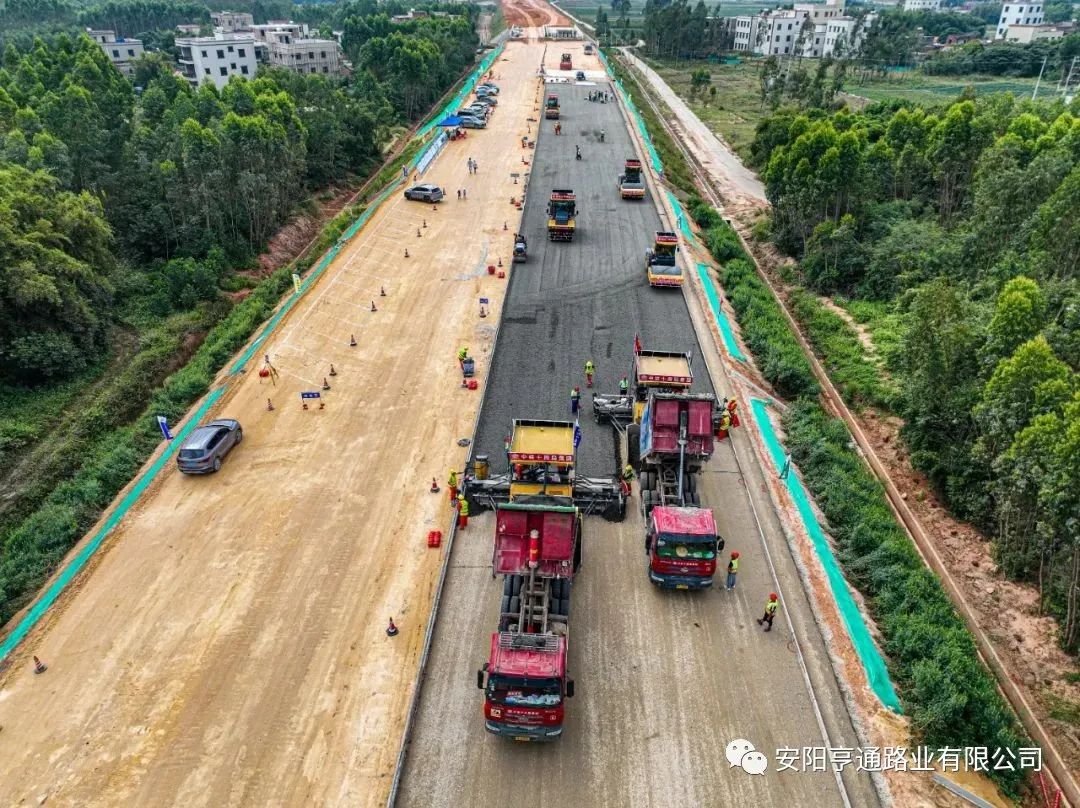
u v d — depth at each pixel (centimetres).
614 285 4625
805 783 1838
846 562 2636
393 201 6034
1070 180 3859
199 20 17988
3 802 1803
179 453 2953
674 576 2292
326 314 4278
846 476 3088
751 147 8519
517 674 1764
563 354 3819
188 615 2328
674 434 2542
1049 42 14350
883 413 3819
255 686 2094
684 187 7125
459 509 2539
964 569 2823
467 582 2431
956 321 3294
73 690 2091
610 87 11044
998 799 1856
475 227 5541
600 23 19088
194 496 2867
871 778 1853
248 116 6288
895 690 2112
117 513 2770
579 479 2698
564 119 8931
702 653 2183
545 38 16588
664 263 4594
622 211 5916
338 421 3319
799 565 2523
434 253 5094
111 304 4525
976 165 5447
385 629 2275
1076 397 2275
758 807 1778
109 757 1908
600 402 3212
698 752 1903
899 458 3488
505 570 2052
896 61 15588
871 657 2184
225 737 1955
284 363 3791
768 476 2980
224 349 4025
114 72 7956
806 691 2075
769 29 17512
